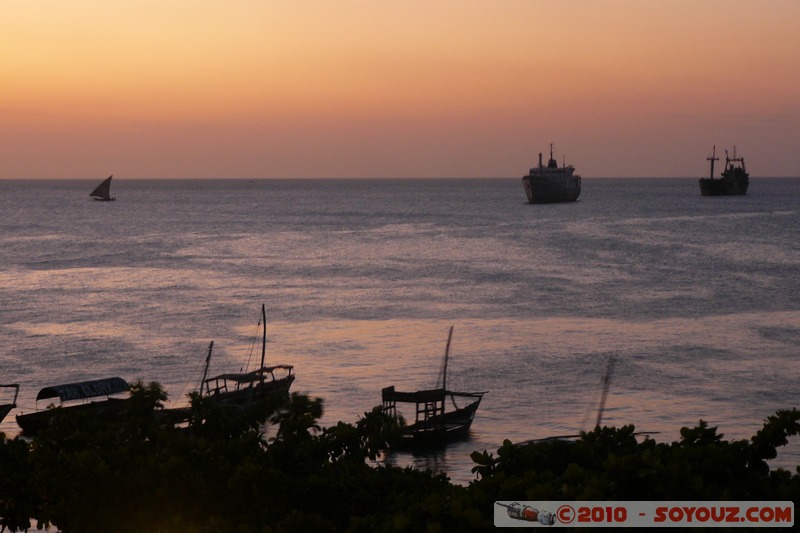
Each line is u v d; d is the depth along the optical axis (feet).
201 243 521.24
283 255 450.30
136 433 77.20
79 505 62.85
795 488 49.37
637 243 504.43
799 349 215.31
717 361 202.49
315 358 213.46
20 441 75.56
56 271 379.96
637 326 247.91
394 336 237.86
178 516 60.75
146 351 221.87
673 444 57.21
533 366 200.64
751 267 383.45
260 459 69.05
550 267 390.01
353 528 53.98
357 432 76.33
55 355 216.74
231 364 209.26
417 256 443.32
